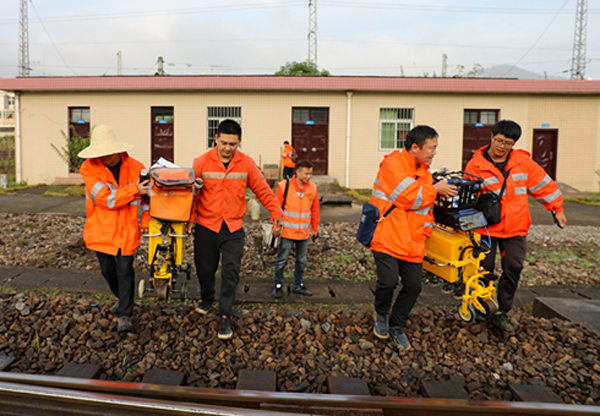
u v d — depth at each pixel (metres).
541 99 15.32
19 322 3.70
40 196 11.47
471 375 3.15
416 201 3.20
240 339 3.54
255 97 15.11
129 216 3.59
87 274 5.43
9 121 66.44
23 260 5.93
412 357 3.41
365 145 15.31
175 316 3.89
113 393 2.69
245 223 8.49
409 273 3.41
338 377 3.00
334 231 8.07
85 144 14.65
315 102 15.16
